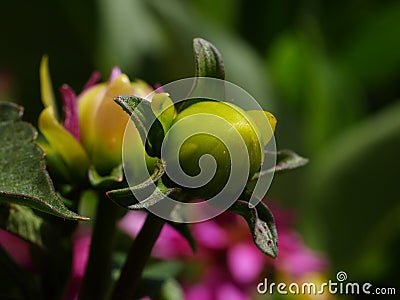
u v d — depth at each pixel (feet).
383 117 2.19
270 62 2.49
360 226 2.18
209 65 0.76
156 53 2.39
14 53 2.84
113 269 0.92
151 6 2.34
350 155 2.19
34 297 0.86
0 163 0.77
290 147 2.29
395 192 2.16
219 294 1.46
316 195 2.20
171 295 0.94
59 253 0.86
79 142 0.84
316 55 2.42
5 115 0.80
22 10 2.78
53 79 2.82
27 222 0.84
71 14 2.53
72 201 0.84
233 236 1.50
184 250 1.44
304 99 2.44
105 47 2.45
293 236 1.63
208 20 2.56
